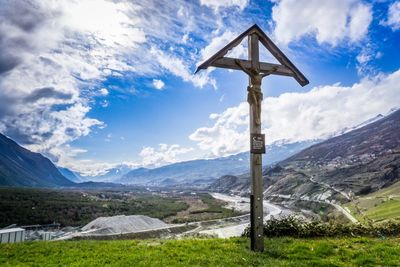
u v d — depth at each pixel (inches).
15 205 6742.1
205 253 699.4
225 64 711.7
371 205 6948.8
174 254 698.8
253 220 696.4
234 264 601.3
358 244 766.5
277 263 596.4
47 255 745.0
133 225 4867.1
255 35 737.0
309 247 716.7
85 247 834.2
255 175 696.4
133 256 687.1
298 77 773.9
